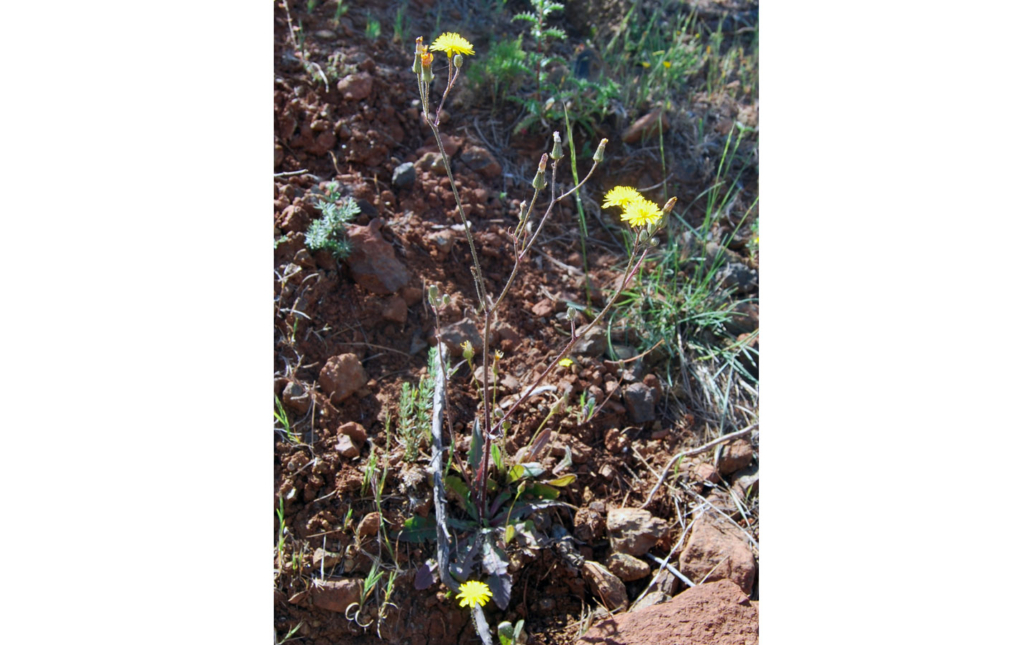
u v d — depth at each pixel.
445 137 0.67
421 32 0.72
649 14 0.81
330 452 0.50
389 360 0.55
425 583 0.47
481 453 0.50
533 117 0.68
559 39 0.76
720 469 0.55
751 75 0.78
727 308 0.64
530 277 0.62
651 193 0.69
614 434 0.55
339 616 0.46
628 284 0.63
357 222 0.59
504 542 0.48
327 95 0.64
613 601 0.48
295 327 0.53
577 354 0.58
